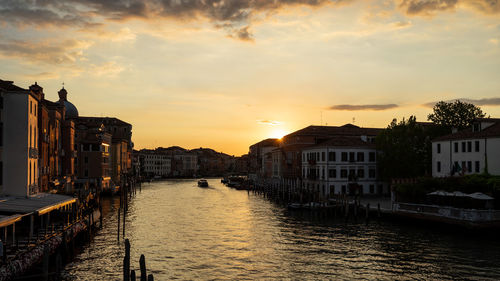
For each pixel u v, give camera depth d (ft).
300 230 133.39
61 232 94.99
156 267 89.30
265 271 86.02
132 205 216.13
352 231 130.00
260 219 160.86
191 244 112.16
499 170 140.46
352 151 210.18
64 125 214.28
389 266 88.02
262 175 369.91
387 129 202.69
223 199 258.98
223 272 85.51
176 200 249.34
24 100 114.93
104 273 84.02
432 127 203.92
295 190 229.66
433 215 125.90
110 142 301.84
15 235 91.66
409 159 192.65
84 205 137.39
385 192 212.64
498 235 112.98
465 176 136.77
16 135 113.91
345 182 208.44
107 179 280.31
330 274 83.35
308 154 233.96
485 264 88.17
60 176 203.51
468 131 160.97
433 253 98.02
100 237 122.21
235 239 118.83
